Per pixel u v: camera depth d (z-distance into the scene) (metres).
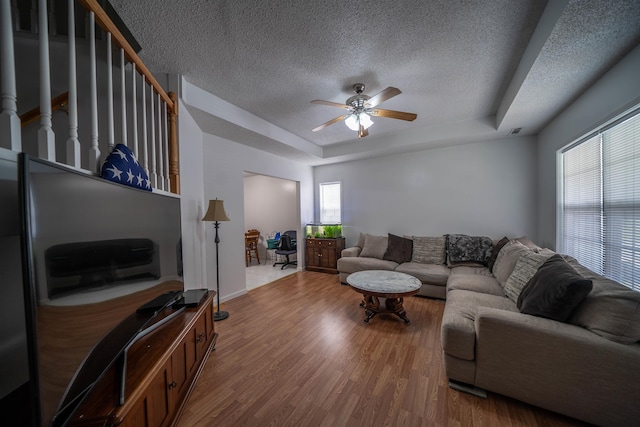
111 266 0.96
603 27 1.36
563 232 2.73
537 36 1.61
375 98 2.13
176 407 1.31
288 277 4.53
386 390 1.59
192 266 2.62
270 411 1.43
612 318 1.24
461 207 3.91
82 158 2.04
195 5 1.44
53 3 1.60
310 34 1.70
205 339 1.91
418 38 1.74
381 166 4.62
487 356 1.49
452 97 2.68
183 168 2.40
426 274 3.26
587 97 2.08
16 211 0.66
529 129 3.16
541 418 1.35
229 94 2.57
